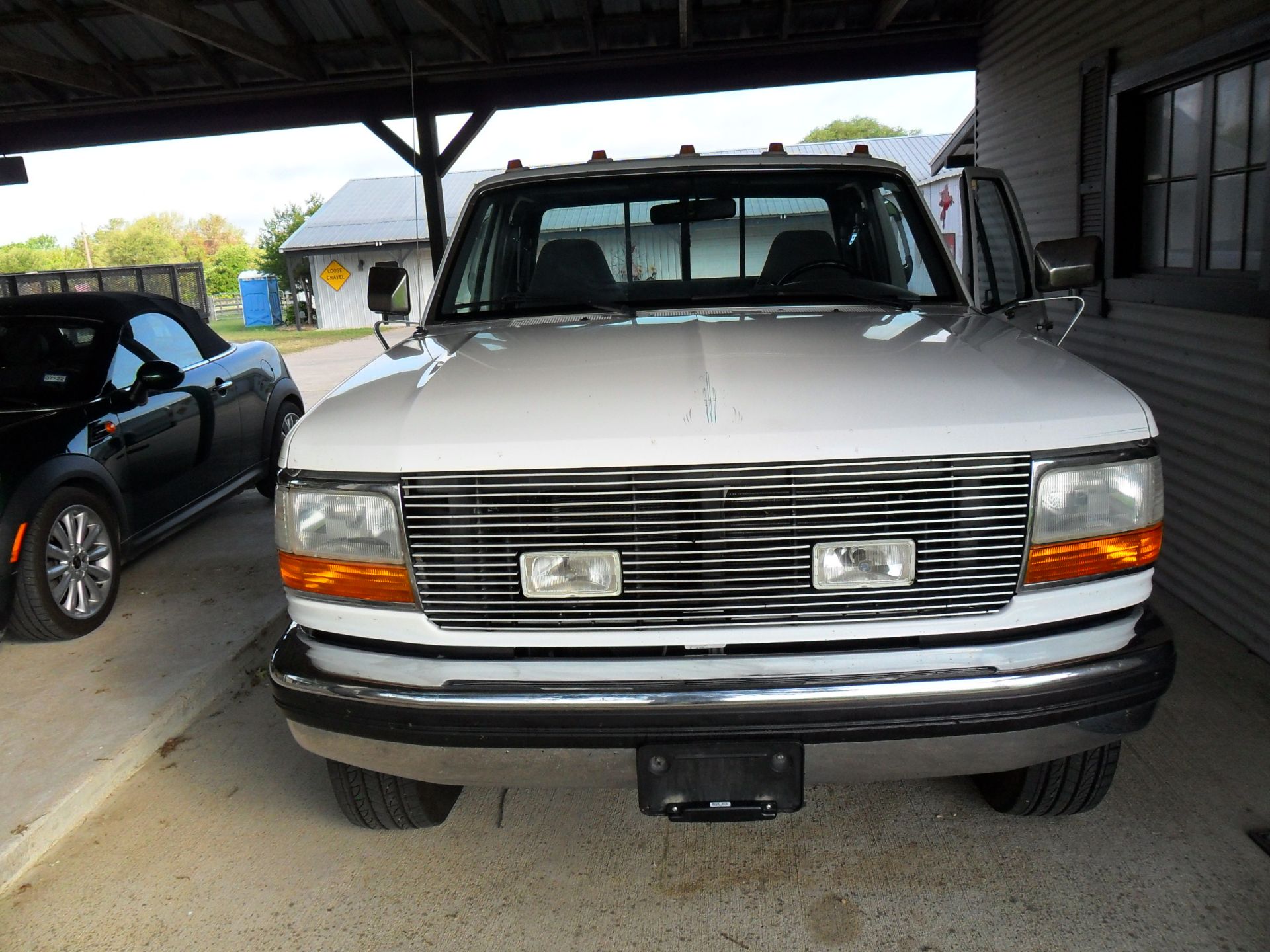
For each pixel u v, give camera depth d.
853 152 3.37
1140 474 2.03
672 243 3.21
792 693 1.94
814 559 1.95
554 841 2.76
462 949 2.34
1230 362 3.92
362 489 2.03
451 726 2.01
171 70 8.30
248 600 4.73
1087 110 5.51
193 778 3.23
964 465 1.94
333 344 24.08
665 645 2.00
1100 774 2.48
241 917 2.49
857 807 2.85
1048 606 2.01
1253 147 4.01
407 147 8.72
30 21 7.64
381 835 2.84
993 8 7.21
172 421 5.02
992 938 2.29
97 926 2.48
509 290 3.25
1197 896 2.39
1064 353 2.36
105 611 4.48
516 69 8.12
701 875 2.58
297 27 7.72
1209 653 3.76
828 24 7.59
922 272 3.12
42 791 3.03
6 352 4.68
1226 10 4.02
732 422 1.97
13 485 4.00
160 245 94.12
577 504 1.96
